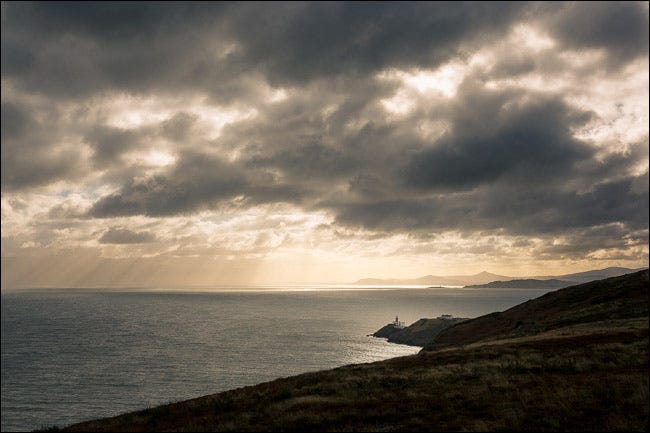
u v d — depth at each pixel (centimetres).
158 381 12562
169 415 2247
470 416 1628
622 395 1702
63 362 15962
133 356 16962
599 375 2125
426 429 1524
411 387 2141
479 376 2275
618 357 2486
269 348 18525
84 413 9644
